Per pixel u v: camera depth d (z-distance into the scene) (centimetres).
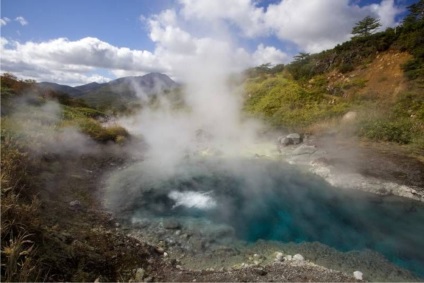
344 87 2541
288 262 490
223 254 514
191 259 491
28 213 398
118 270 399
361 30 3675
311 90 2508
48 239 389
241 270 437
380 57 2719
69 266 364
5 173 495
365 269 494
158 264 446
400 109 1666
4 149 621
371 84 2439
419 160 997
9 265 302
